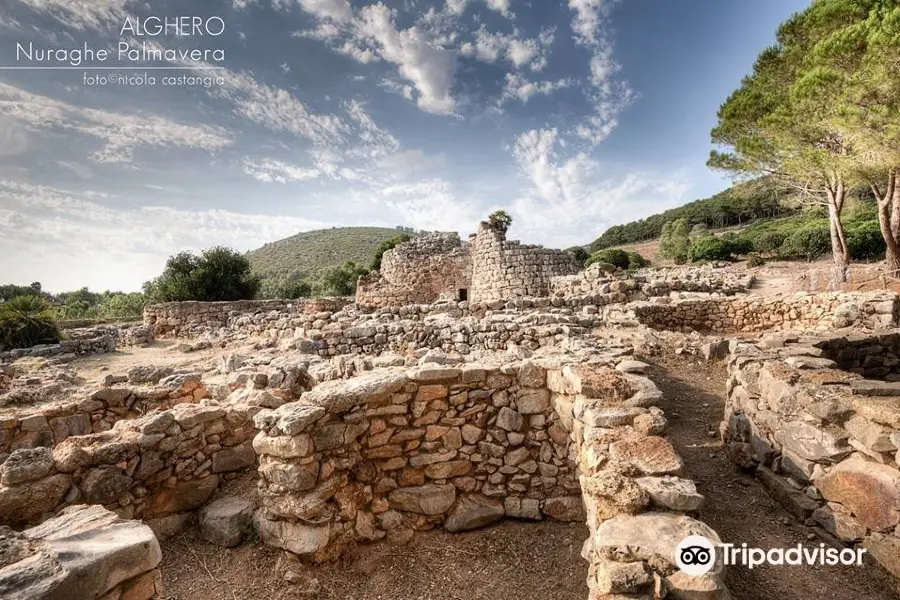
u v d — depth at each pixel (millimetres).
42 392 9453
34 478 4328
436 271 30281
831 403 4383
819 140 17875
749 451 5441
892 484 3740
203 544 5039
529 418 5523
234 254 36344
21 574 2387
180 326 24891
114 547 2770
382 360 8102
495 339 12141
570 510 5199
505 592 4332
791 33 20438
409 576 4609
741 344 7250
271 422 4633
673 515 3359
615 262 47062
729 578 3723
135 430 5242
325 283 51281
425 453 5328
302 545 4500
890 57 14133
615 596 2811
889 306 12109
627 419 4445
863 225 33969
